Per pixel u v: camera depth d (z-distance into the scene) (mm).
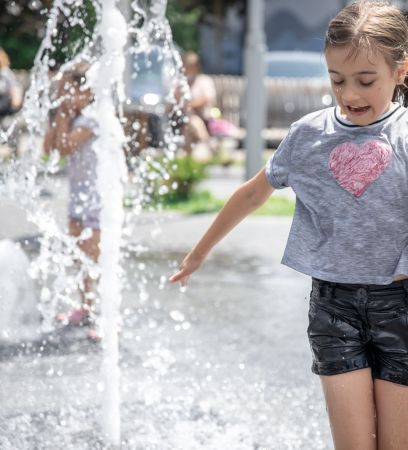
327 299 6449
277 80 39781
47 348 11016
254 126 26031
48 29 9898
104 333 8586
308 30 54500
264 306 13836
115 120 9031
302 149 6590
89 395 9531
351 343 6383
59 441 8312
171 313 12516
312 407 9422
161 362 10820
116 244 8742
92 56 10406
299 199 6629
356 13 6270
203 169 25250
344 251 6387
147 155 13797
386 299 6324
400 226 6332
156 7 10070
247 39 25953
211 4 59500
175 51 10312
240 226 20781
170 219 21000
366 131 6426
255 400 9594
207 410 9250
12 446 8156
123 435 8523
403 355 6316
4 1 27344
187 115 25750
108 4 9031
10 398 9406
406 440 6363
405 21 6309
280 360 11055
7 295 11406
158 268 16031
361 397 6324
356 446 6281
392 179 6316
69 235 11727
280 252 18141
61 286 11719
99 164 8852
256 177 6871
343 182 6406
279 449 8281
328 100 39312
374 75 6176
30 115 10000
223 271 16297
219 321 12844
